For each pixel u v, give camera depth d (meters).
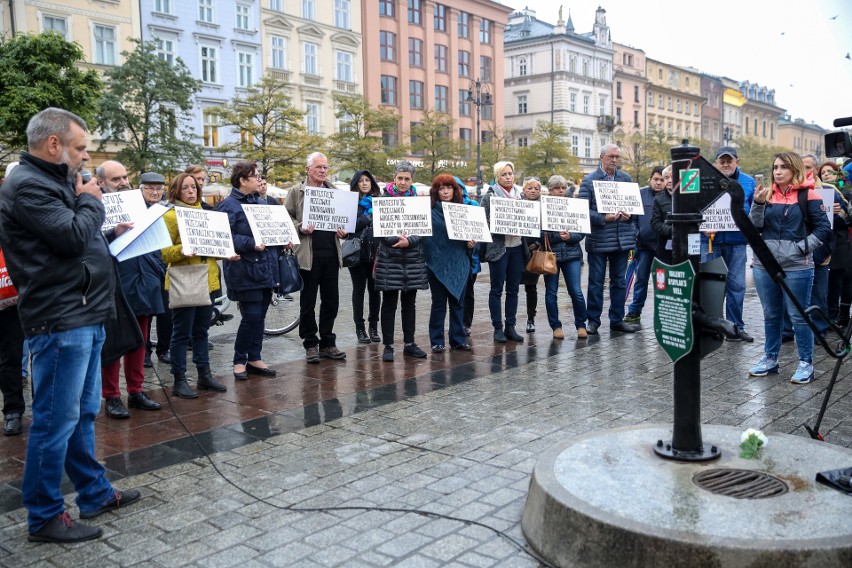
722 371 6.99
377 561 3.32
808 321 4.14
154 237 5.58
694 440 3.87
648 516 3.15
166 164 30.86
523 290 14.17
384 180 39.81
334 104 46.31
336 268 7.75
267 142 35.56
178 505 4.02
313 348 7.71
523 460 4.59
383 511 3.86
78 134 3.63
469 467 4.49
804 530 3.02
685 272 3.73
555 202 8.62
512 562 3.30
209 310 6.66
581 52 73.06
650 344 8.39
